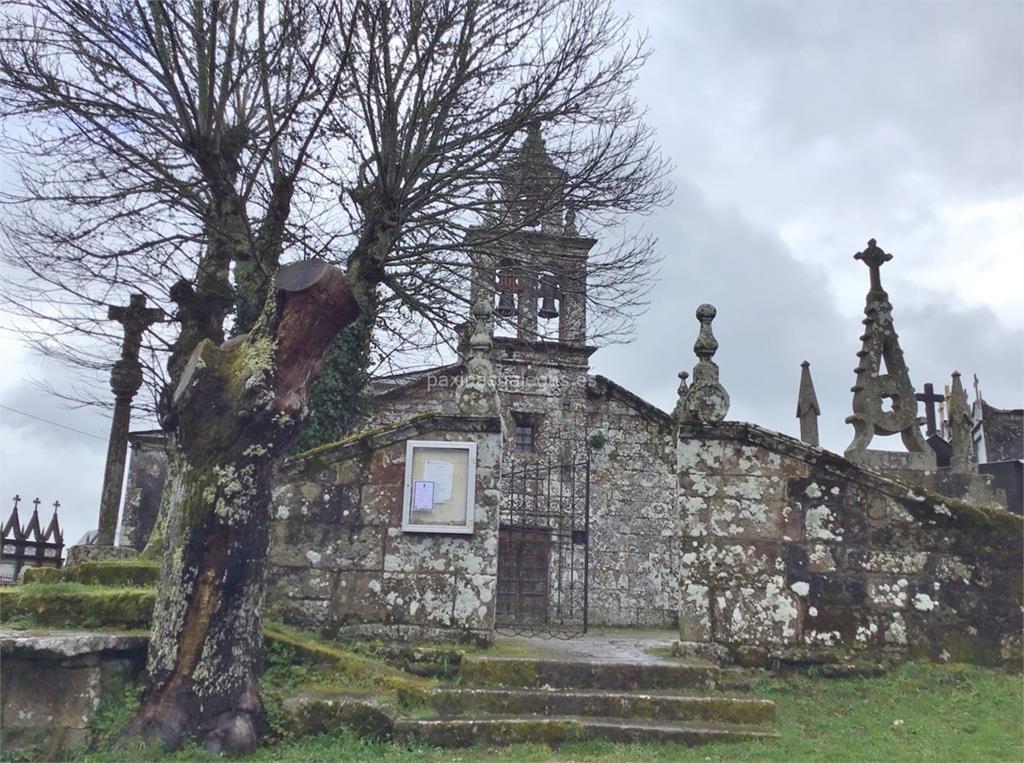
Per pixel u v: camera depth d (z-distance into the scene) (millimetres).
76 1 9781
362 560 8883
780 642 8617
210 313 10945
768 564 8812
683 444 9148
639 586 17469
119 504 11930
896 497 8984
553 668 7863
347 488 9070
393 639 8664
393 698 7141
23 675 6074
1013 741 6781
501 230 12797
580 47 11922
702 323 9664
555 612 16938
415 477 9078
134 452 19531
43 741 5965
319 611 8734
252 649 6613
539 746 6594
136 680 6664
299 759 6078
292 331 6855
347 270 10484
